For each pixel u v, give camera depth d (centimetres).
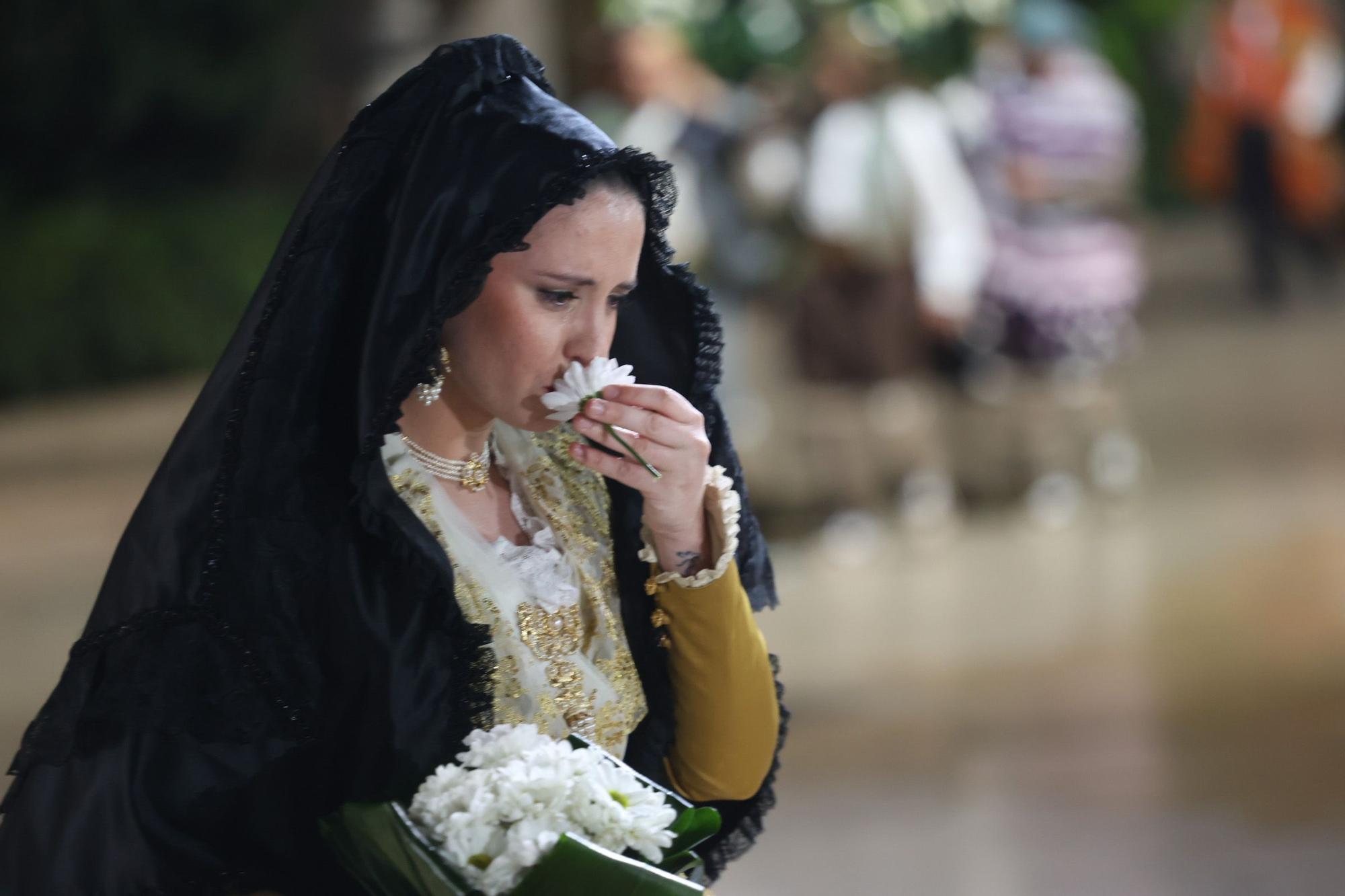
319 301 405
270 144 3781
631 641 460
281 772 404
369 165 407
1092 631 1412
